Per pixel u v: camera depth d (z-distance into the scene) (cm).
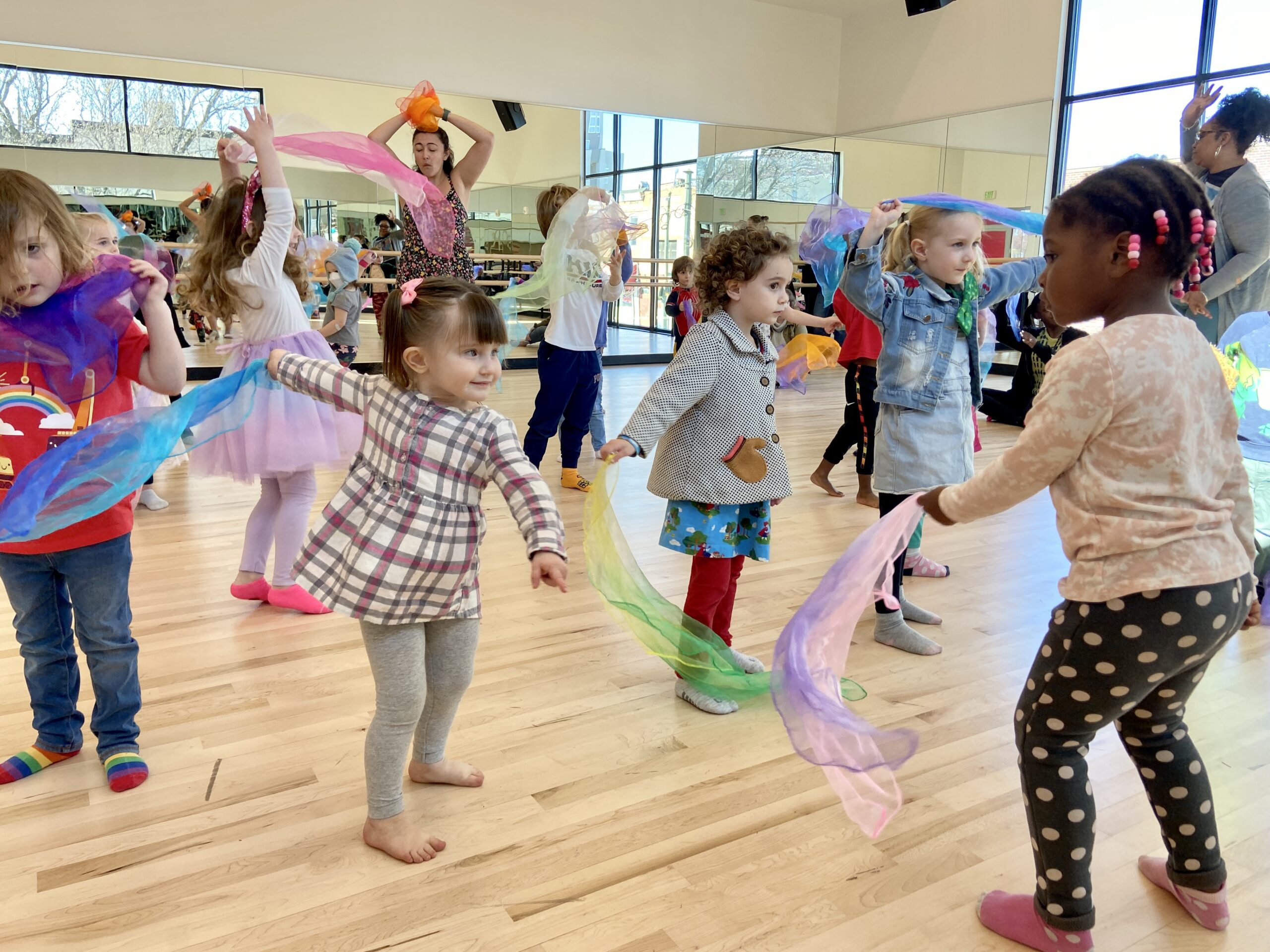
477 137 338
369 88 693
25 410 162
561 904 141
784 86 874
